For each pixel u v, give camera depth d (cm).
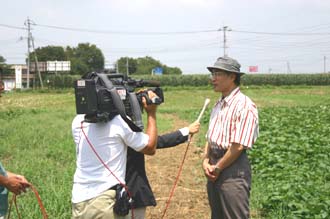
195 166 1216
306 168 1005
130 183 468
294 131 1580
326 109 2648
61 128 1917
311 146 1253
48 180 955
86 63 12506
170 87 7088
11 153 1325
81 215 444
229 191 538
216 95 5625
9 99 5022
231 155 529
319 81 7912
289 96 5200
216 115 562
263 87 6988
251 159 1154
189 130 539
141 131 455
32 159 1201
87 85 430
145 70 13575
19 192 464
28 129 1842
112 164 447
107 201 439
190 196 919
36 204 753
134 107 459
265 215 767
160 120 2452
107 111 439
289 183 852
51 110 3117
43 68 10044
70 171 1041
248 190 546
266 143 1298
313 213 711
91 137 452
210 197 571
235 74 545
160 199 894
